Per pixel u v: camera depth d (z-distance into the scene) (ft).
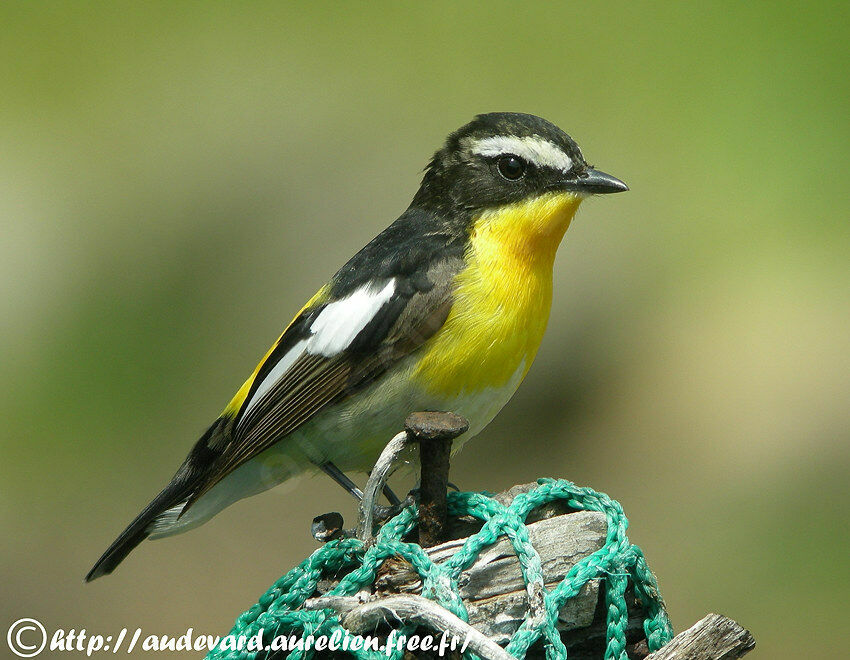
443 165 25.13
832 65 52.26
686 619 36.52
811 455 40.47
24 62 56.90
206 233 49.60
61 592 40.47
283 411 23.02
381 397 22.56
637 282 45.62
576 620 15.05
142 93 55.31
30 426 45.93
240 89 54.54
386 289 22.67
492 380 22.63
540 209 23.43
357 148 50.75
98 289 49.32
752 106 51.57
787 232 46.50
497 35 56.13
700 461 41.45
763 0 54.95
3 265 49.49
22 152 53.01
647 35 55.16
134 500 44.01
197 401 46.34
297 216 48.93
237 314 47.57
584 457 42.39
